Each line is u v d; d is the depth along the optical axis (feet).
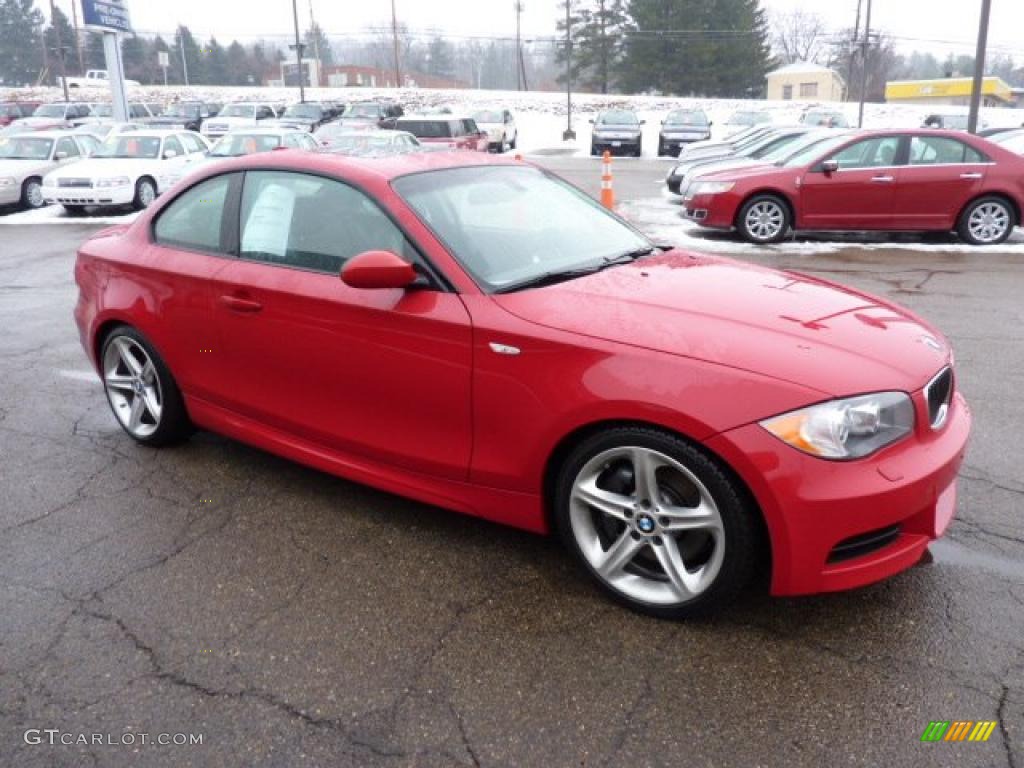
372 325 10.19
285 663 8.54
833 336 8.93
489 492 9.89
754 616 9.15
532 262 10.66
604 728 7.57
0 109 129.70
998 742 7.32
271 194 11.75
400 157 11.93
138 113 122.52
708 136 100.63
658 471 8.85
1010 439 13.80
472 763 7.22
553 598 9.59
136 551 10.77
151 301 12.85
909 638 8.71
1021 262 31.01
